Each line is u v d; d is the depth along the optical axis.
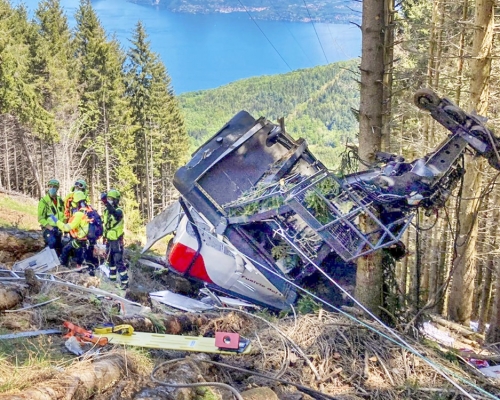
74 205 8.55
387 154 6.87
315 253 7.38
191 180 7.97
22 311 5.40
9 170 40.75
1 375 3.73
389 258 7.38
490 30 10.23
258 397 4.44
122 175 41.22
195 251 8.20
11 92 34.66
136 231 31.92
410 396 5.24
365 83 6.64
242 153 8.38
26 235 9.55
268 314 7.44
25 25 39.78
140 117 46.31
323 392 5.20
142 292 7.99
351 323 6.27
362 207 6.48
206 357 5.14
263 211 7.21
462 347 9.25
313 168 8.27
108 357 4.50
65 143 37.97
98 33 42.06
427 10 17.28
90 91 41.47
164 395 4.07
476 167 10.76
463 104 14.94
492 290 18.31
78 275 7.54
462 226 11.26
